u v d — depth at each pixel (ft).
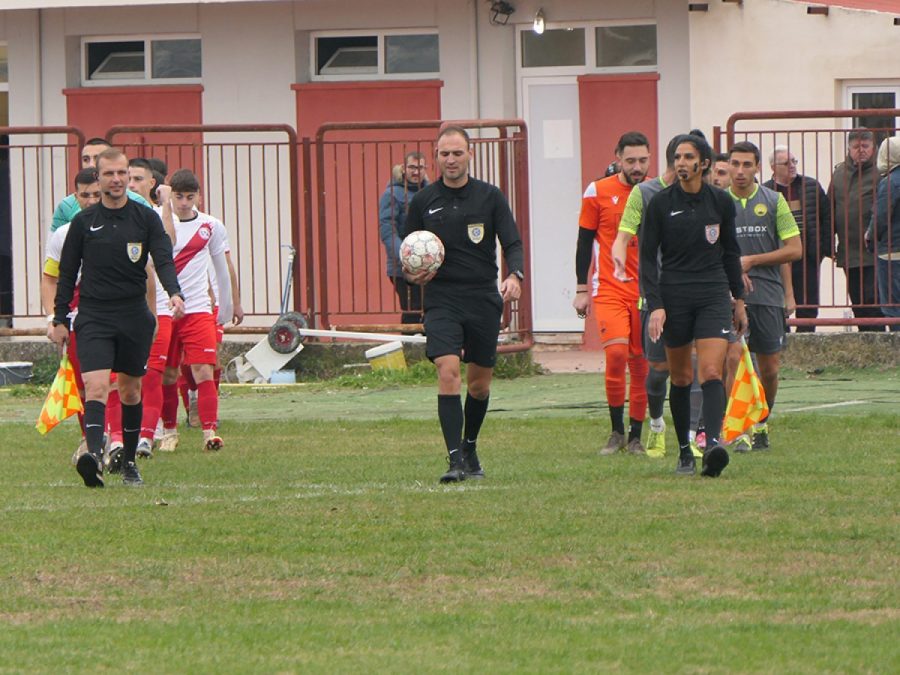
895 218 187.73
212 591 84.33
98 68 233.55
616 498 107.96
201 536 97.60
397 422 154.30
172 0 218.79
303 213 211.20
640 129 216.54
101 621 78.18
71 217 133.90
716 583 83.92
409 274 114.83
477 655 71.00
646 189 121.90
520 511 103.65
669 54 214.48
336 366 200.54
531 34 220.02
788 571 86.28
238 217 199.72
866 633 73.67
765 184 191.01
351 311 202.80
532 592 82.94
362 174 203.51
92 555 92.94
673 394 118.62
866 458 124.77
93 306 116.57
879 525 97.60
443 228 115.85
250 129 198.90
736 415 117.60
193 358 138.72
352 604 81.10
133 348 117.70
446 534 96.94
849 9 205.67
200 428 154.92
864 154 189.06
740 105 209.46
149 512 106.01
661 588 83.10
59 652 72.38
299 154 219.61
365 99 223.10
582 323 220.43
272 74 225.35
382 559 90.68
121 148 199.00
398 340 197.98
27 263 212.64
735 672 67.77
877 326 192.95
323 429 151.12
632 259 130.31
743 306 117.19
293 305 206.18
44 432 118.42
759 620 76.33
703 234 114.01
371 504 107.45
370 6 222.48
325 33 226.38
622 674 67.77
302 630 75.82
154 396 134.92
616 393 131.75
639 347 131.34
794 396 168.35
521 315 197.77
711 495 108.68
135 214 116.88
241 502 109.50
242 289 219.41
